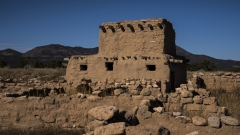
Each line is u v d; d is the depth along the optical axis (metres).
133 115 8.00
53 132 8.44
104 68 18.86
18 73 31.47
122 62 18.36
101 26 19.72
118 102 9.90
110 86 15.59
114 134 6.53
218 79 21.80
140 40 18.47
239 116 9.56
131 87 14.45
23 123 9.26
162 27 17.91
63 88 16.36
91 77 19.19
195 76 19.78
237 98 13.51
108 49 19.53
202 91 11.33
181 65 19.83
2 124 9.31
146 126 6.58
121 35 19.12
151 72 17.30
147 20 18.28
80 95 9.82
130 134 6.45
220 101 12.68
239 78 21.08
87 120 9.18
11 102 9.40
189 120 7.39
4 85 16.58
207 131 7.02
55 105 9.33
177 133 7.32
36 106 9.30
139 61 17.72
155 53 17.95
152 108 9.11
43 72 33.25
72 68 19.81
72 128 9.12
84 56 19.56
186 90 10.97
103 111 7.48
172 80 18.30
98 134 6.64
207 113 9.94
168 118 7.82
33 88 14.39
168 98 10.91
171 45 19.48
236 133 6.82
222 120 7.04
